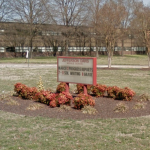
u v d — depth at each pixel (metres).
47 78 21.00
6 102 11.02
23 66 34.03
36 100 11.46
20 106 10.34
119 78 21.34
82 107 9.66
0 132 7.18
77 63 10.62
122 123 8.05
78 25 52.59
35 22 52.53
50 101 10.34
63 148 6.02
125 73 25.48
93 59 10.09
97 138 6.68
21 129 7.43
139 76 22.84
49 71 27.12
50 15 51.34
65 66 11.00
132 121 8.27
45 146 6.14
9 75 22.97
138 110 9.72
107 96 12.55
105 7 28.64
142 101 11.42
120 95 11.67
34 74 24.05
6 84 17.33
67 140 6.53
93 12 47.09
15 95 12.66
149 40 29.14
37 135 6.91
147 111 9.59
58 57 11.19
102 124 7.93
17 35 54.06
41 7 52.00
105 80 20.05
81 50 65.50
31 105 9.92
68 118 8.58
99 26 29.33
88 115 8.96
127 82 18.91
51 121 8.23
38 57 57.00
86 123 8.03
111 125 7.84
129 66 35.41
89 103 9.61
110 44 30.70
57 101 10.07
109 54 31.28
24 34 54.16
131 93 11.48
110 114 9.13
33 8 51.91
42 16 52.09
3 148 6.02
